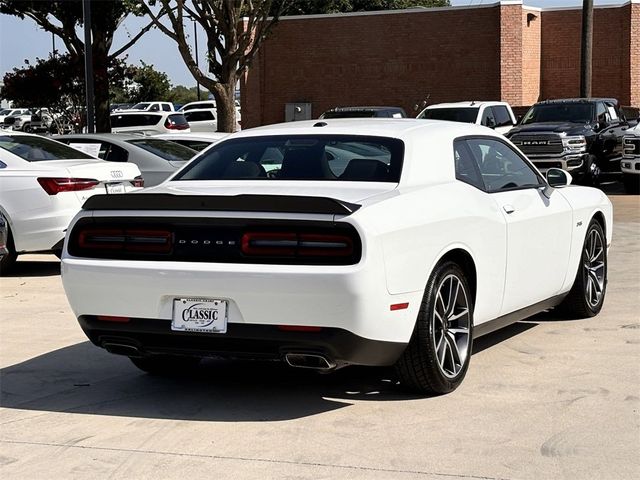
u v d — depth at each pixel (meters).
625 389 5.92
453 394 5.86
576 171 20.34
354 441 5.02
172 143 14.80
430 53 35.19
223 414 5.57
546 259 7.09
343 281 5.01
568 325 7.80
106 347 5.71
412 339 5.56
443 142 6.33
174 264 5.29
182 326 5.33
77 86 32.50
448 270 5.76
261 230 5.18
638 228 14.34
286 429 5.25
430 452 4.84
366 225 5.10
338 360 5.22
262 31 26.78
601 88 35.72
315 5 55.72
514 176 6.99
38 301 9.44
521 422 5.30
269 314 5.14
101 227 5.55
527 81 35.78
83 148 14.19
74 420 5.50
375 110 23.92
